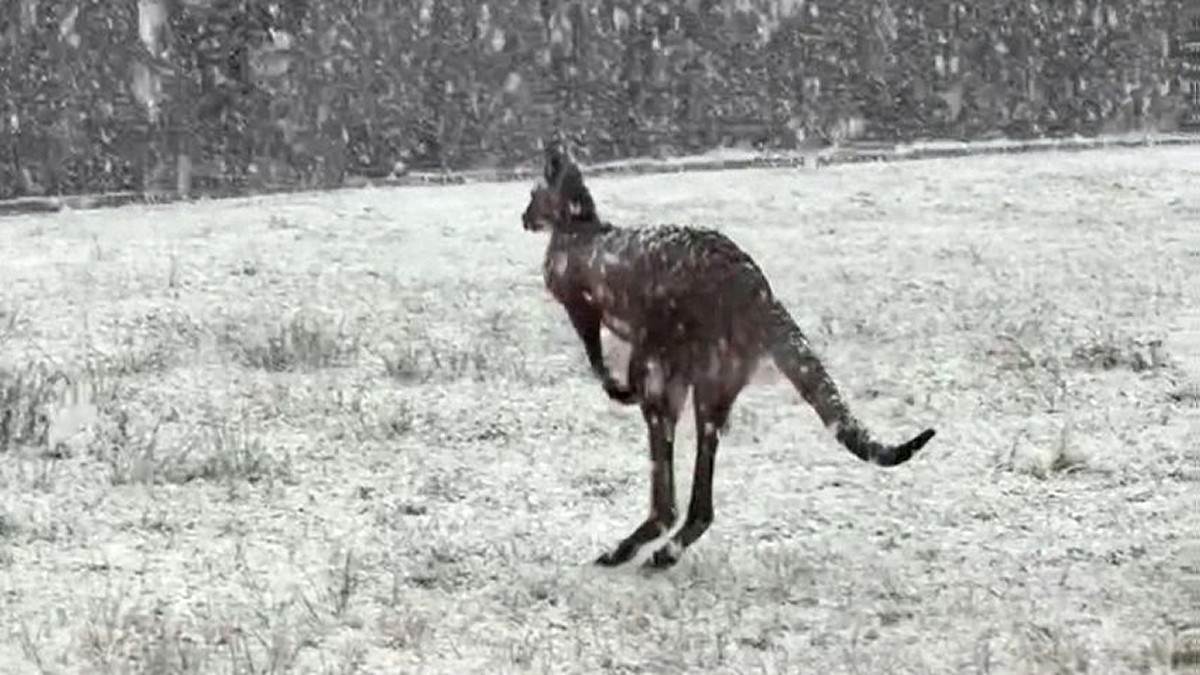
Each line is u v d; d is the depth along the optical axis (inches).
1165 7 4345.5
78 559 506.0
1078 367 866.1
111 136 2849.4
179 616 450.0
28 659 412.2
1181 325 1018.7
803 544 531.2
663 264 472.4
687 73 3698.3
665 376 480.7
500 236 1544.0
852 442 447.2
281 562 506.3
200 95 2962.6
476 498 592.4
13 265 1290.6
